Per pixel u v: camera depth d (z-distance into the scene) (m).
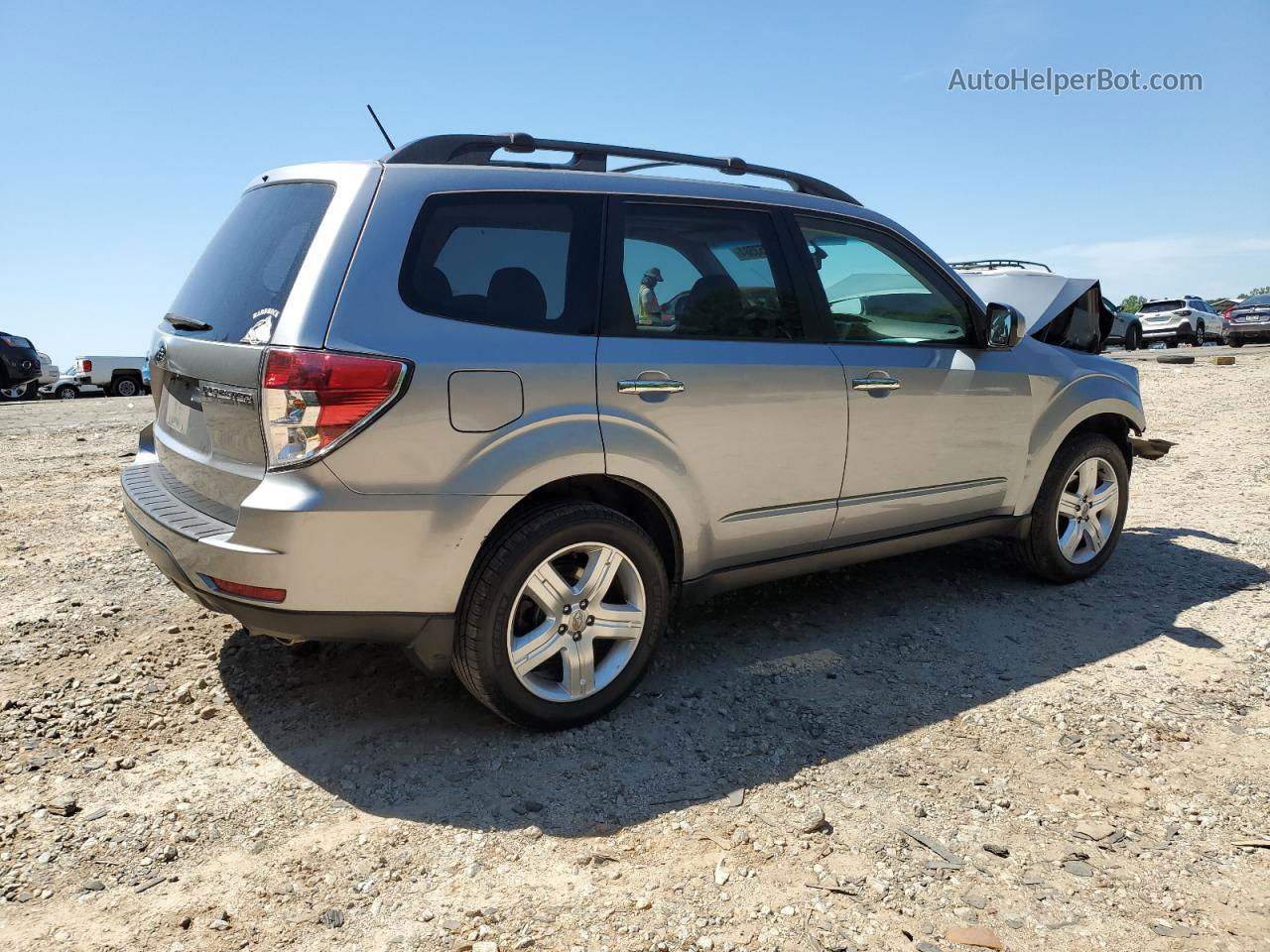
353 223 2.92
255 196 3.46
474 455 2.96
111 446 10.23
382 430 2.81
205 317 3.23
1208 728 3.33
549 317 3.19
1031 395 4.56
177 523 3.09
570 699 3.24
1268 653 3.95
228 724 3.34
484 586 3.01
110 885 2.45
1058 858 2.60
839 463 3.89
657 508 3.48
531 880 2.48
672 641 4.14
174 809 2.80
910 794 2.91
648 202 3.51
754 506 3.67
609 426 3.21
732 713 3.44
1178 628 4.26
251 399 2.85
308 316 2.79
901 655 3.98
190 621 4.29
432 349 2.90
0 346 25.22
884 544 4.18
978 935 2.27
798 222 3.94
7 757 3.09
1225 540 5.67
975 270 6.19
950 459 4.28
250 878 2.49
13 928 2.27
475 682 3.09
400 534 2.87
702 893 2.42
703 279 3.59
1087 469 4.86
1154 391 13.51
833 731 3.31
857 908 2.37
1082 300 5.22
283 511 2.74
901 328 4.18
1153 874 2.53
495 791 2.90
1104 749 3.19
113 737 3.24
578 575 3.27
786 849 2.62
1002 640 4.16
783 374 3.67
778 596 4.72
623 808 2.82
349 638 2.97
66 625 4.23
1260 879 2.51
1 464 8.80
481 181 3.16
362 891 2.43
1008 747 3.21
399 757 3.11
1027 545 4.79
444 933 2.27
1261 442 8.99
